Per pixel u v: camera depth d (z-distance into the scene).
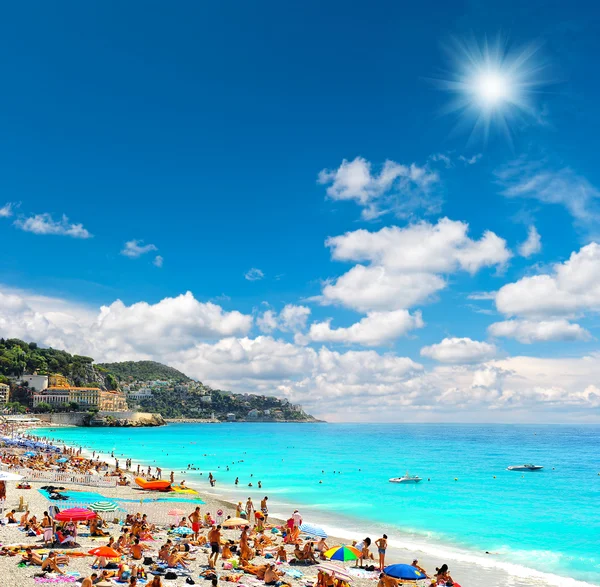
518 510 49.31
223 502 49.78
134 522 32.03
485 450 158.62
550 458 127.69
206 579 22.88
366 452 144.00
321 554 28.48
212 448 154.38
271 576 22.81
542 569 29.17
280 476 78.88
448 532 39.28
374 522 43.03
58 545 26.14
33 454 75.38
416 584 24.92
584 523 42.88
